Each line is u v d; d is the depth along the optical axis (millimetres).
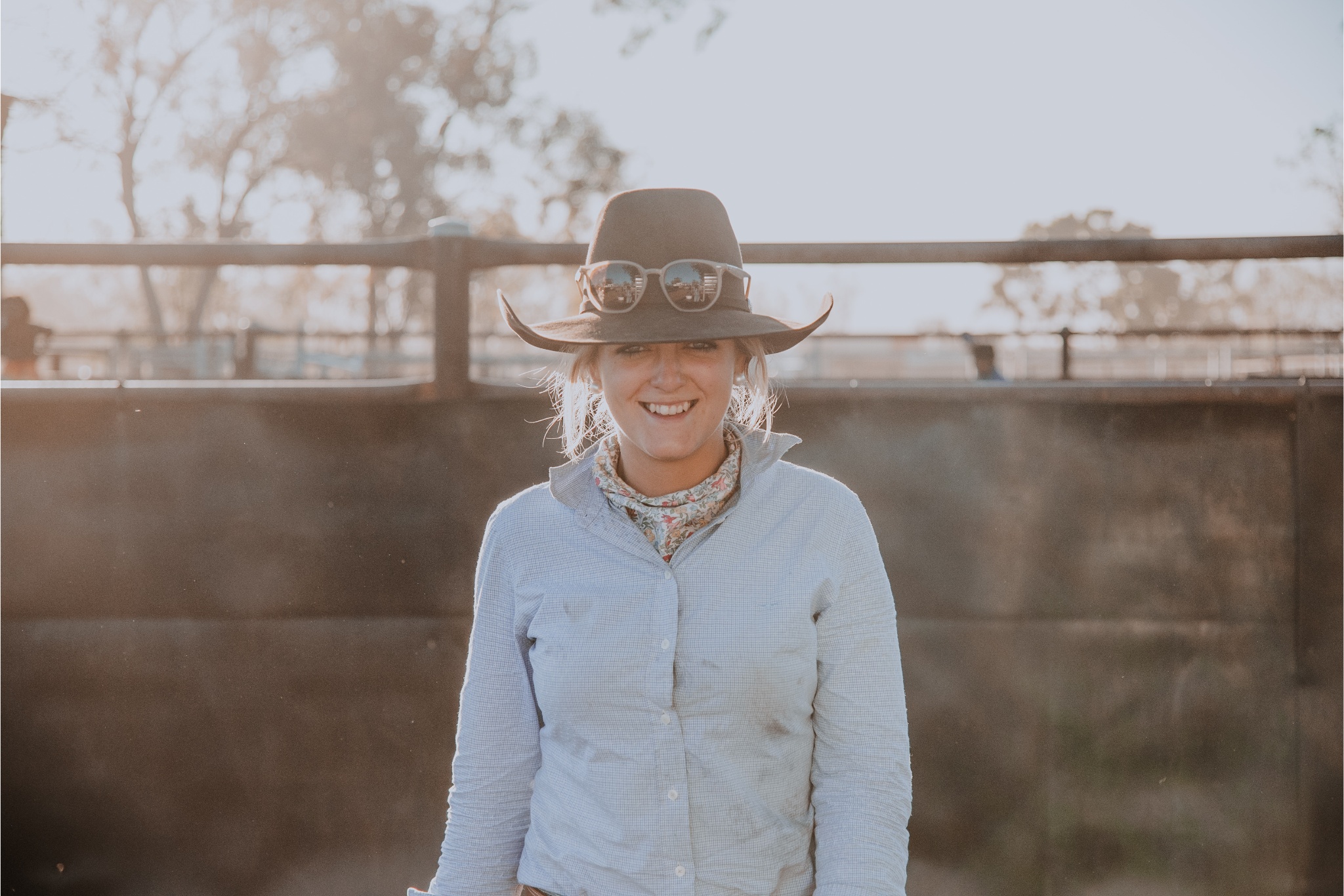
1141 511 2795
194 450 2891
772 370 1720
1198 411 2785
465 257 2812
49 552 2904
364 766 2863
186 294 25203
